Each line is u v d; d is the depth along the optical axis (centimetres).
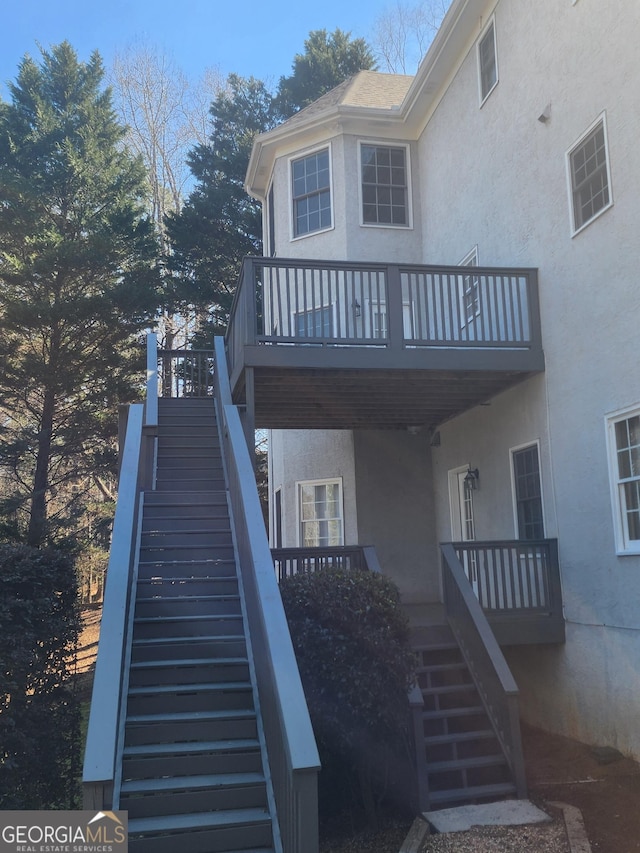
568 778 654
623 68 706
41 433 1902
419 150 1295
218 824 411
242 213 2395
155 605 593
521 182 909
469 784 617
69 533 2000
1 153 2209
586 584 757
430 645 746
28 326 1859
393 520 1184
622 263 704
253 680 515
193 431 868
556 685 812
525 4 898
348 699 530
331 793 597
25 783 600
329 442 1253
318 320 1184
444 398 980
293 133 1320
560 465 809
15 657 589
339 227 1262
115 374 2012
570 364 793
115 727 372
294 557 707
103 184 2186
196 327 2600
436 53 1104
